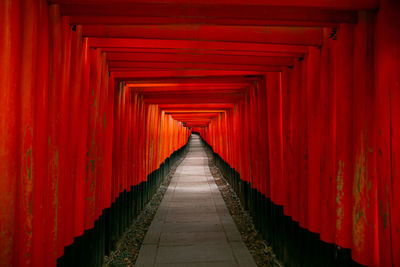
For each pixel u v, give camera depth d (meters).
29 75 1.99
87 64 3.22
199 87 6.46
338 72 2.60
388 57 2.10
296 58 3.71
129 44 3.38
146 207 8.27
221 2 2.13
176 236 5.74
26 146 1.97
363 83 2.37
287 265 4.12
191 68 4.22
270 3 2.12
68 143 2.87
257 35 3.04
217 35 3.01
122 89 5.53
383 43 2.13
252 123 6.11
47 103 2.17
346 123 2.57
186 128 30.75
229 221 6.78
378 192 2.17
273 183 4.67
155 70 4.61
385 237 2.10
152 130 9.48
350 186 2.58
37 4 2.05
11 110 1.88
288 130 4.07
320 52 3.15
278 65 3.98
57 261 2.53
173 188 11.20
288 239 4.09
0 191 1.84
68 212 2.87
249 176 7.12
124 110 5.61
